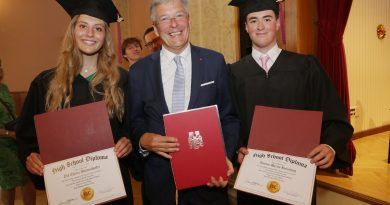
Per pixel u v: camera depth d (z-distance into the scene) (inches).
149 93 64.7
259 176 58.6
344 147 63.8
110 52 66.1
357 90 173.8
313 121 57.4
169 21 61.7
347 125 63.9
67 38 63.6
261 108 61.7
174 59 65.2
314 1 119.4
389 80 194.4
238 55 139.9
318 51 121.0
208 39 152.5
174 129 59.0
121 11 211.9
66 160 55.8
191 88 63.6
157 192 64.4
